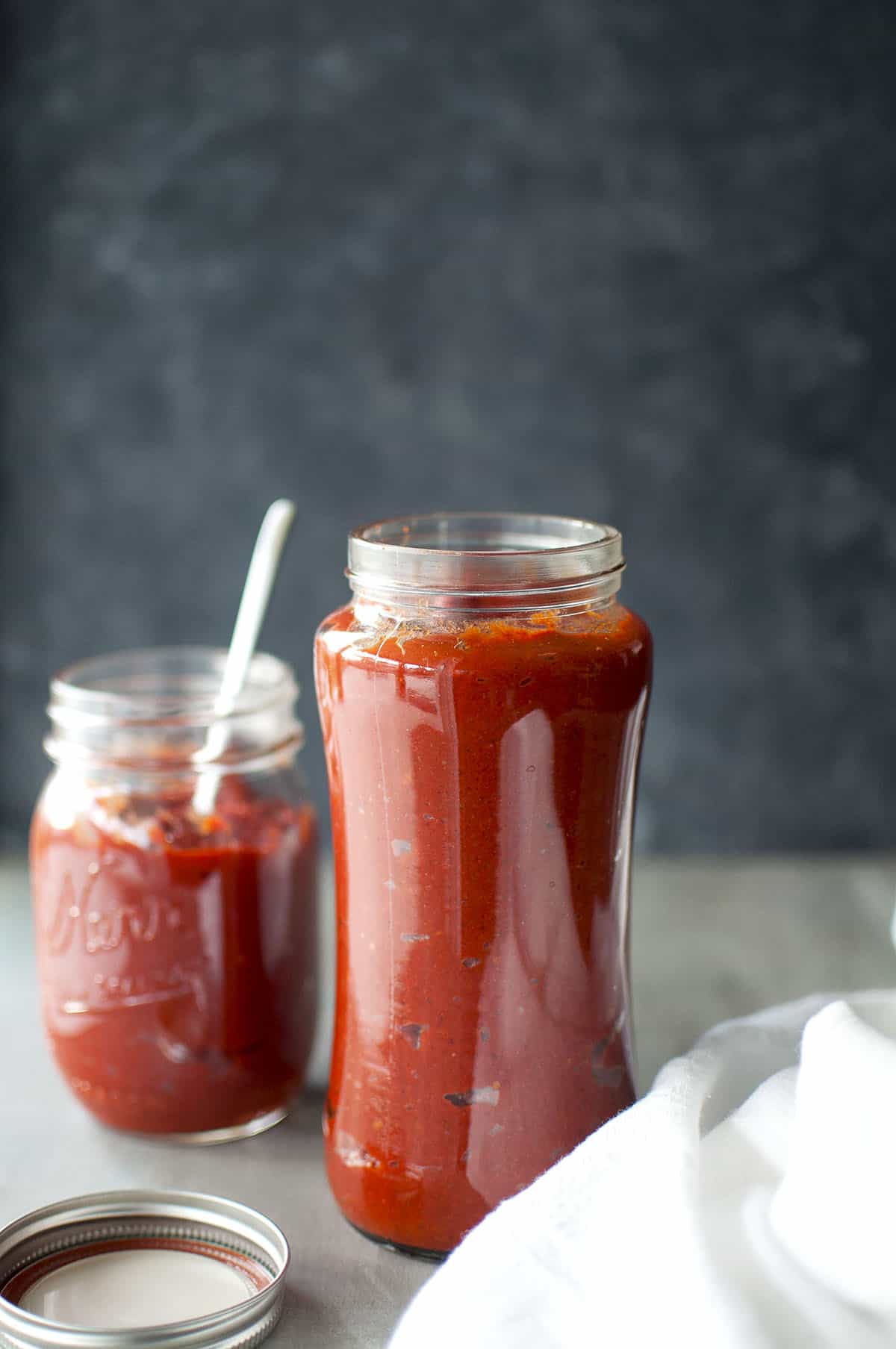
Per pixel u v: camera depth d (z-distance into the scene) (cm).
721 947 84
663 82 96
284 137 97
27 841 108
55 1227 60
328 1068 73
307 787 70
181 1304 58
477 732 56
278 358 100
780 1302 52
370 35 95
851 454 100
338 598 103
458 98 96
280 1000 66
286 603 104
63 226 98
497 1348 53
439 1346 53
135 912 65
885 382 99
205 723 66
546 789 57
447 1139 59
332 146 97
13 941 85
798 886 93
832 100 96
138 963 65
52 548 104
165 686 71
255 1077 66
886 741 106
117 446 102
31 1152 66
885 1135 53
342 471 101
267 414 101
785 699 105
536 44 95
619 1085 60
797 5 95
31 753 107
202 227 98
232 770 66
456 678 56
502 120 96
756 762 106
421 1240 60
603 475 101
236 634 67
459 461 101
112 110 97
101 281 99
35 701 106
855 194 97
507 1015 58
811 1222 53
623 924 60
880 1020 57
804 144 96
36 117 97
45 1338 55
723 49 95
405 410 100
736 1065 60
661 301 98
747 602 103
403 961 58
